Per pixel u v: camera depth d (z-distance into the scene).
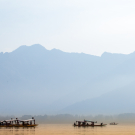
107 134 153.50
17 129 190.25
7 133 150.88
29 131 173.00
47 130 196.00
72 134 151.62
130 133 165.50
